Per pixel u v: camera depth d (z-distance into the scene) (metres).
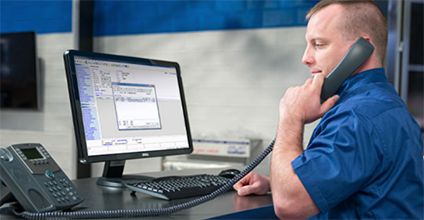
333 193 0.92
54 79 4.55
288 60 3.73
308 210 0.95
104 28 4.41
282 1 3.74
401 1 3.35
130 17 4.30
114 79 1.44
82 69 1.35
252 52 3.84
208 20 3.99
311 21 1.16
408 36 3.35
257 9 3.82
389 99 1.01
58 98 4.54
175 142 1.59
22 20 4.68
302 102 1.07
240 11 3.88
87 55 1.37
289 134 1.07
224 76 3.94
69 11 4.46
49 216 0.92
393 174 0.95
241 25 3.88
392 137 0.94
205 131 4.00
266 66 3.80
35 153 1.05
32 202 0.92
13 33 4.56
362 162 0.91
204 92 4.01
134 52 4.29
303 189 0.93
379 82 1.09
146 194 1.26
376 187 0.94
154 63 1.58
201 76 4.02
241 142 3.49
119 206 1.08
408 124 0.99
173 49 4.12
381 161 0.93
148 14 4.22
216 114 3.96
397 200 0.94
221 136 3.94
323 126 1.01
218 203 1.16
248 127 3.86
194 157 3.74
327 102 1.08
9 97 4.66
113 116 1.41
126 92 1.46
